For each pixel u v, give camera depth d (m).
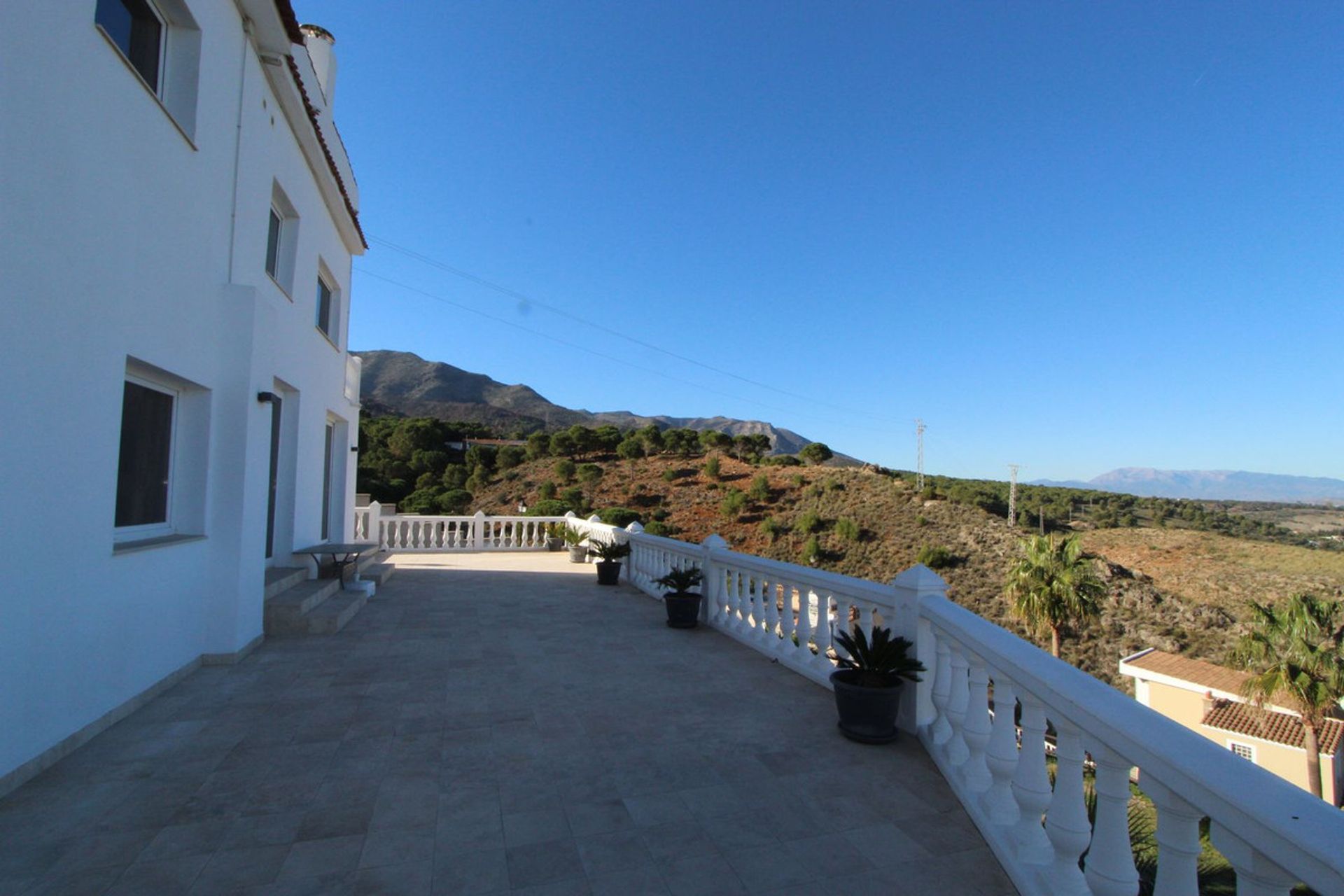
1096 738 2.07
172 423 5.19
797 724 4.32
